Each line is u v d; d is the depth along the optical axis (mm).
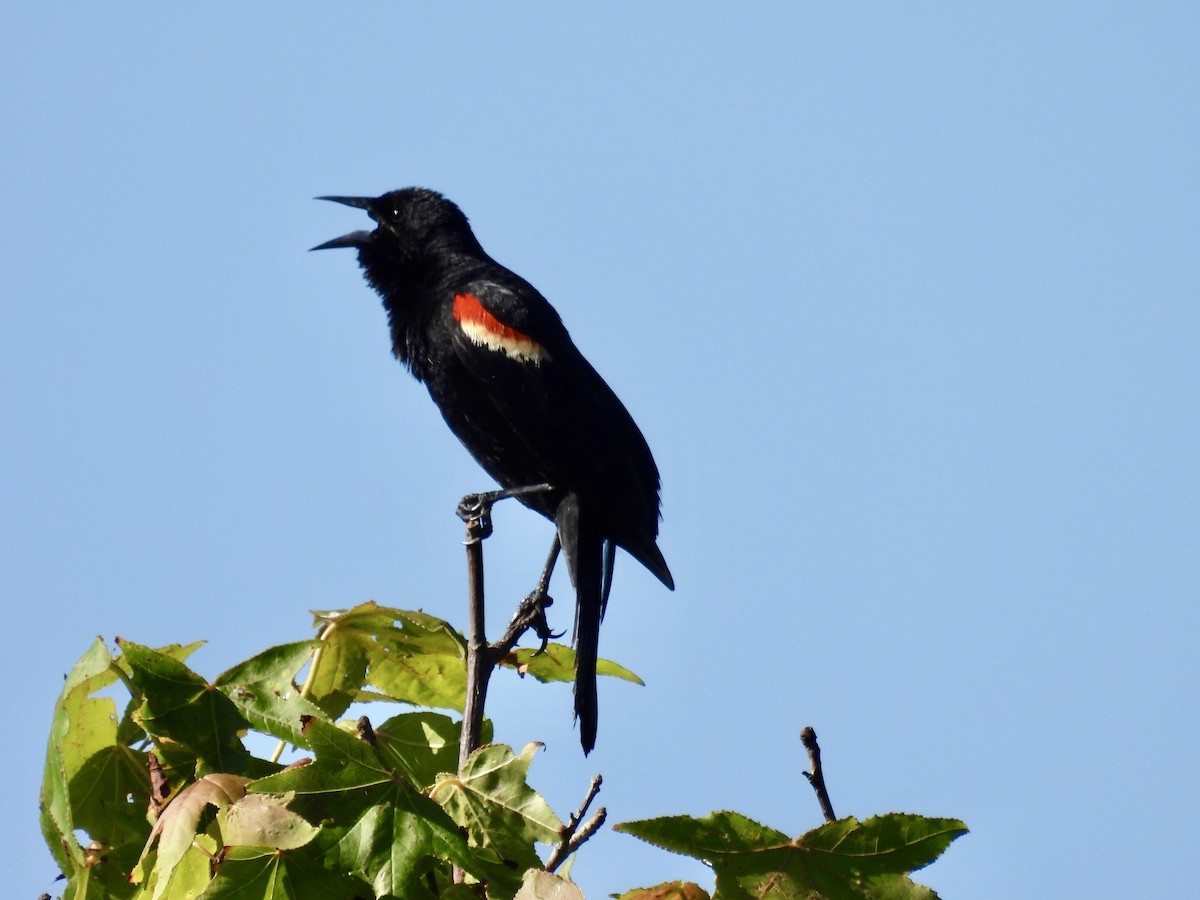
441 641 6969
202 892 5359
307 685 7004
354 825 5523
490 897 5637
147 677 5914
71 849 5668
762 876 5312
